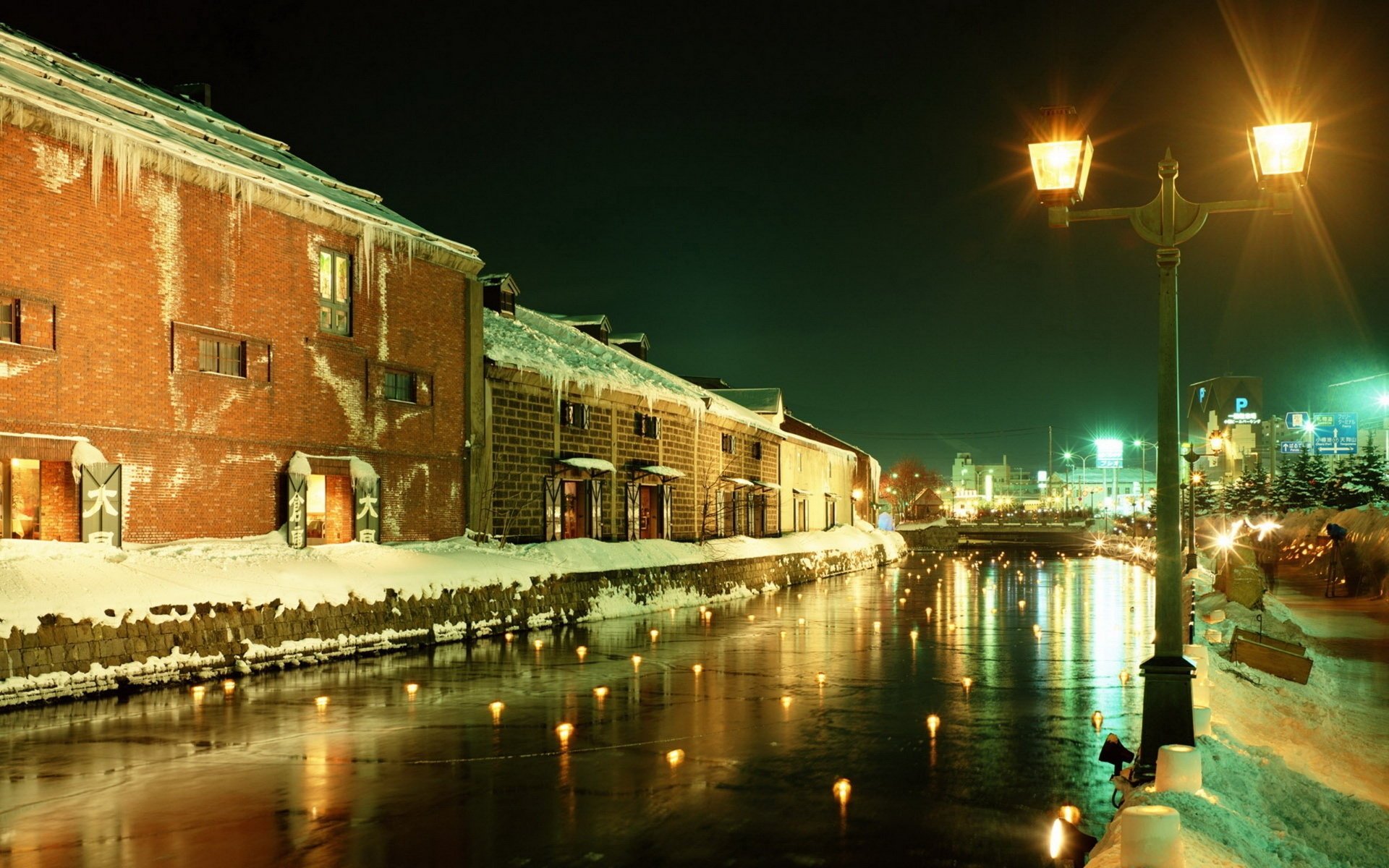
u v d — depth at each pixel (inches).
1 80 666.2
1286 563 2000.5
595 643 907.4
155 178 779.4
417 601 879.7
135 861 303.4
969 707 577.3
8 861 303.9
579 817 352.5
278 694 615.5
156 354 779.4
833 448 2898.6
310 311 925.8
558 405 1320.1
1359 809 370.0
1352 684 666.8
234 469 843.4
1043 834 333.4
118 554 699.4
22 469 705.0
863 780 407.8
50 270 702.5
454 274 1125.7
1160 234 397.7
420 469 1064.8
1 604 575.2
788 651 848.9
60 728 509.4
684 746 471.2
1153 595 1519.4
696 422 1774.1
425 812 359.6
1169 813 233.0
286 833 332.5
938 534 3720.5
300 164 1120.2
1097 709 574.9
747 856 311.0
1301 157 375.6
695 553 1515.7
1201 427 4377.5
